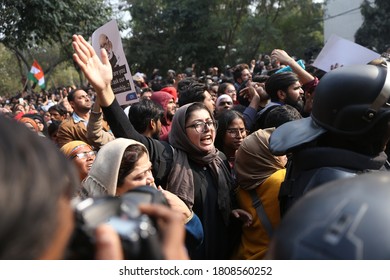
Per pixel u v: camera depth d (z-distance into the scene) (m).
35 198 0.62
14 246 0.60
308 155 1.71
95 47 3.45
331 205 0.79
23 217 0.60
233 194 2.70
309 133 1.71
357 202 0.77
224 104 4.58
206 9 28.22
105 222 0.75
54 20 9.58
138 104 3.24
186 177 2.55
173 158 2.62
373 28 23.09
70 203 0.71
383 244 0.72
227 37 29.45
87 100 4.43
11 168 0.61
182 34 28.81
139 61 29.69
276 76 3.92
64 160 0.69
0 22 9.48
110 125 2.45
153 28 30.06
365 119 1.61
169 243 0.76
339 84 1.64
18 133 0.65
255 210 2.51
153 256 0.73
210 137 2.67
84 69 2.35
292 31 30.89
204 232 2.55
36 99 15.70
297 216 0.82
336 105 1.64
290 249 0.79
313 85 3.46
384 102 1.59
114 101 2.42
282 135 1.79
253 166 2.50
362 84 1.60
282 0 29.55
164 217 0.78
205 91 4.11
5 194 0.59
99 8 10.73
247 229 2.56
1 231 0.59
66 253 0.73
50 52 35.59
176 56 28.97
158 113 3.23
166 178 2.60
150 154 2.54
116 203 0.78
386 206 0.75
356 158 1.65
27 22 9.55
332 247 0.75
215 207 2.61
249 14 29.39
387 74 1.61
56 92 19.19
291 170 2.02
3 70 40.44
